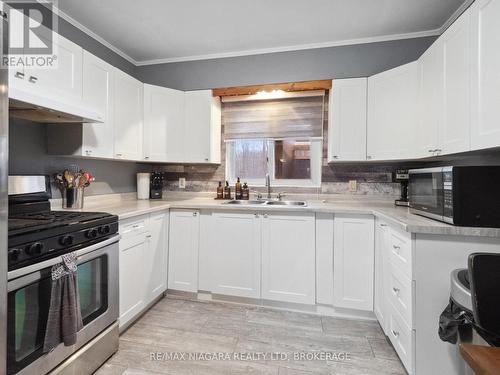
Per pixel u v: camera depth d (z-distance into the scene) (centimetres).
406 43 243
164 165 313
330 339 186
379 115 224
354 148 235
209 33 241
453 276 116
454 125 153
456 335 113
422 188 168
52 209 199
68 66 173
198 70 288
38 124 191
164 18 219
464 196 134
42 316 122
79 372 142
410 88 205
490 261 86
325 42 255
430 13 211
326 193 272
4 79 96
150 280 220
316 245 218
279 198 272
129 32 240
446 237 137
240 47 267
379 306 196
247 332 194
